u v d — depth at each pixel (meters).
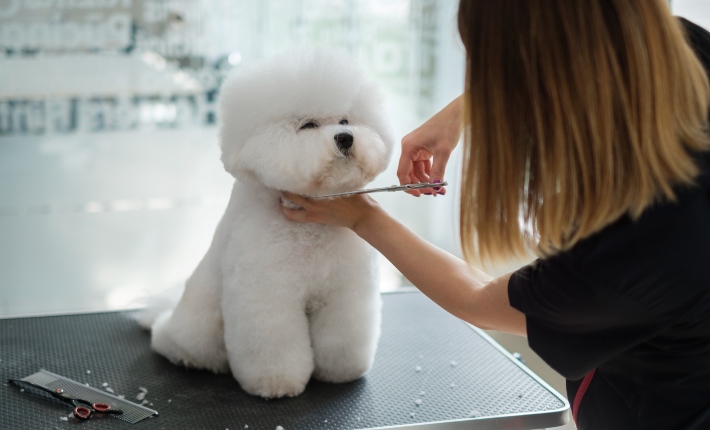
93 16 2.79
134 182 3.08
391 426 1.13
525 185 0.84
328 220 1.12
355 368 1.29
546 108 0.79
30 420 1.14
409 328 1.58
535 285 0.87
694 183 0.81
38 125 2.91
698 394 0.87
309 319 1.29
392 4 2.99
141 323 1.54
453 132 1.16
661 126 0.76
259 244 1.19
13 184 3.00
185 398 1.23
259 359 1.21
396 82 3.04
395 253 1.05
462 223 0.88
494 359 1.42
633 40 0.76
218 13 2.88
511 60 0.80
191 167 3.12
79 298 2.92
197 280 1.32
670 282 0.81
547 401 1.24
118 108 2.94
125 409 1.17
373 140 1.12
